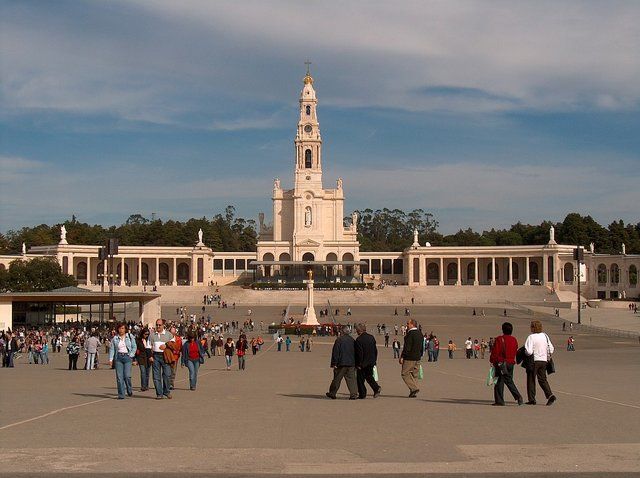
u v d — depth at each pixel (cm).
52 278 12044
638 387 3136
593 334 9044
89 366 4319
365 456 1552
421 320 10875
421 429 1894
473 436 1784
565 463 1480
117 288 15550
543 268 16500
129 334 2650
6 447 1645
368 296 14462
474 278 18912
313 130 17538
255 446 1664
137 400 2564
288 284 15412
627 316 10850
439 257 17388
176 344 2967
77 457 1539
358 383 2645
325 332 9131
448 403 2470
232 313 12000
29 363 5084
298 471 1421
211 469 1437
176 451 1602
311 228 17412
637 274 16250
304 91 17625
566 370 4344
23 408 2314
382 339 8700
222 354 6488
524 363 2409
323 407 2364
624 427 1911
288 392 2912
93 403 2464
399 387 3219
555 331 9481
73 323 8719
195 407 2361
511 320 10838
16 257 15812
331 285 15512
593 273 16625
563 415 2136
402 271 18538
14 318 8475
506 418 2080
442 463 1484
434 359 5859
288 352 6712
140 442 1711
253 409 2311
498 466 1457
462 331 9500
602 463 1480
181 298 14425
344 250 17450
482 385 3312
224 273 18150
